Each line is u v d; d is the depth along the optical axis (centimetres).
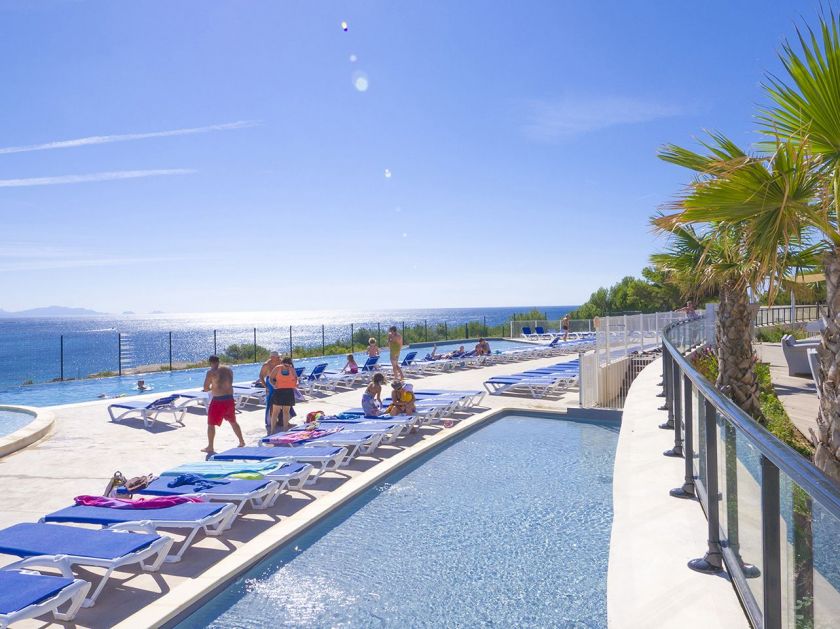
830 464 422
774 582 209
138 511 508
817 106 387
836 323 420
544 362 2272
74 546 420
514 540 541
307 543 541
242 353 2839
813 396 1239
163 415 1195
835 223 432
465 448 912
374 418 969
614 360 1456
